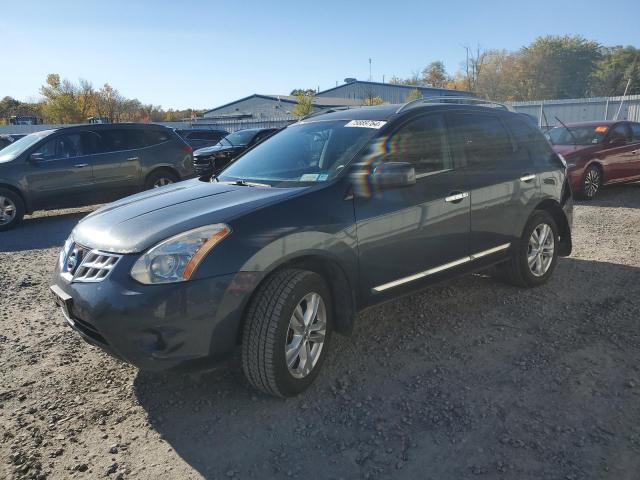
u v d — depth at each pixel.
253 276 2.82
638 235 6.80
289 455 2.58
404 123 3.76
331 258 3.15
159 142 10.55
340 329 3.34
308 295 3.05
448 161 3.95
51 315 4.57
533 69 62.97
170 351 2.66
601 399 2.96
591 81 62.88
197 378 3.36
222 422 2.87
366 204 3.35
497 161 4.34
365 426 2.79
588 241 6.58
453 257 3.95
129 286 2.67
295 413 2.94
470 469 2.43
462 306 4.45
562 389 3.08
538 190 4.63
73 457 2.60
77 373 3.47
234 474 2.45
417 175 3.70
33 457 2.59
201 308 2.69
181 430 2.81
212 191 3.50
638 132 10.80
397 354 3.61
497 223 4.28
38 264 6.44
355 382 3.25
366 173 3.37
